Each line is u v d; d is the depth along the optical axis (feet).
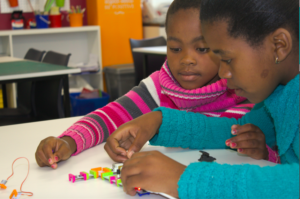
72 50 13.46
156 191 1.82
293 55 1.86
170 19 2.96
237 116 3.02
